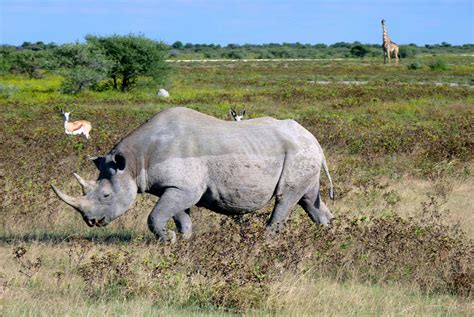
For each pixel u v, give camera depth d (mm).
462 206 34844
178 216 26703
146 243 26719
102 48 112312
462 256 23984
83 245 24500
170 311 19703
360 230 25875
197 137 25859
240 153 25922
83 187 25859
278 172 26594
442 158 45094
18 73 145875
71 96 102000
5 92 99125
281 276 21984
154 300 20594
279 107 85188
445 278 23016
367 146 49062
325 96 97750
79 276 22578
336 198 34719
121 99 96625
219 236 24844
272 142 26500
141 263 22812
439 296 22219
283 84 128500
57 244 26922
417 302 21438
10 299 20156
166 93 104938
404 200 35562
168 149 25656
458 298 22094
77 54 109125
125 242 27312
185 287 21062
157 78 114188
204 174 25781
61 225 30109
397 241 24828
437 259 23844
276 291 20766
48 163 41344
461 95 100938
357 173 41406
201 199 26453
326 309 20312
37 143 49688
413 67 183125
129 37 112250
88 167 40812
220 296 20359
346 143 50938
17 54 151875
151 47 112188
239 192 26125
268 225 27047
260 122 27016
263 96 99188
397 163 44719
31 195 32156
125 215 30484
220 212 26875
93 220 25719
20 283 21953
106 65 109688
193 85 127562
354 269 23891
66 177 37781
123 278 21500
